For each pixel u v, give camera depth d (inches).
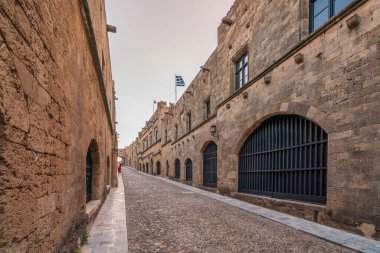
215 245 175.8
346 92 212.5
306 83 262.1
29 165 72.4
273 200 309.9
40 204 81.6
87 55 184.7
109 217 249.0
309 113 255.0
